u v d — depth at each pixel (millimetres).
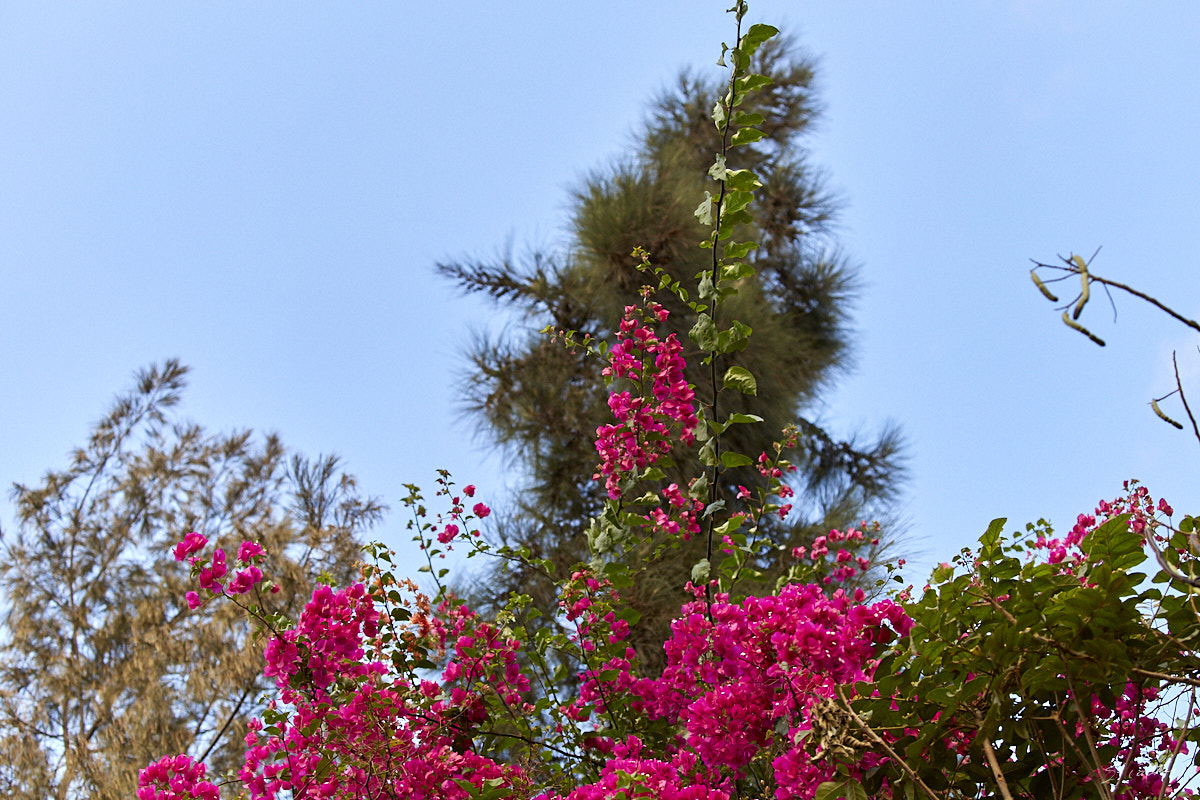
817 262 9148
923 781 1534
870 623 1736
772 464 2979
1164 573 1501
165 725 6590
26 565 8180
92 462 9047
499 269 7691
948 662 1519
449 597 2779
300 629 2271
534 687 3639
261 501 9102
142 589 8258
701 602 2543
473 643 2598
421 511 2779
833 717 1557
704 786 1835
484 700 2572
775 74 9422
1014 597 1475
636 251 2732
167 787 2115
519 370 7309
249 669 6500
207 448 9391
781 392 6930
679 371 2736
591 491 7012
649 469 2773
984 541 1533
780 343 7133
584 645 2709
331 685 2342
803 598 1872
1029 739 1521
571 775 2574
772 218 9156
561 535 6598
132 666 7227
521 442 7141
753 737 1896
